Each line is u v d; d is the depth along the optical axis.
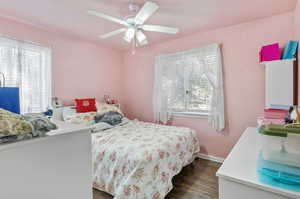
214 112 2.66
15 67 2.29
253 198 0.72
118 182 1.57
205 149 2.85
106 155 1.72
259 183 0.71
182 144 2.14
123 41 3.24
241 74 2.47
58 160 0.77
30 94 2.44
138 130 2.46
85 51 3.20
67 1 1.87
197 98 2.90
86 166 0.91
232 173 0.80
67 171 0.81
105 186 1.67
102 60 3.52
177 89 3.10
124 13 2.12
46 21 2.36
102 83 3.52
